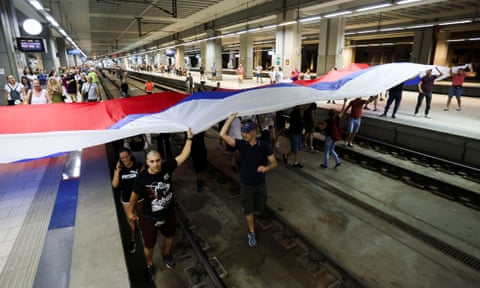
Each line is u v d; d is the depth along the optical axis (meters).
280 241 4.67
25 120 3.96
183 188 6.63
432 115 11.09
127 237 4.83
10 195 5.69
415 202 6.02
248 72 31.08
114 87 30.78
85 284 3.23
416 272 3.97
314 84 6.55
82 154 7.81
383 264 4.14
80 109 4.60
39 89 7.70
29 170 6.94
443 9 18.45
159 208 3.37
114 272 3.41
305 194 6.29
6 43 13.16
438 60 24.83
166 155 7.78
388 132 9.90
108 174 6.34
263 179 4.16
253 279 3.91
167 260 4.12
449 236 4.81
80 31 31.77
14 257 3.92
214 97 5.00
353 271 4.00
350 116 9.18
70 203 5.37
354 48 35.47
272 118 8.70
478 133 8.16
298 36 18.23
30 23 13.92
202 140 6.14
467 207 5.82
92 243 3.92
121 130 3.77
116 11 19.86
